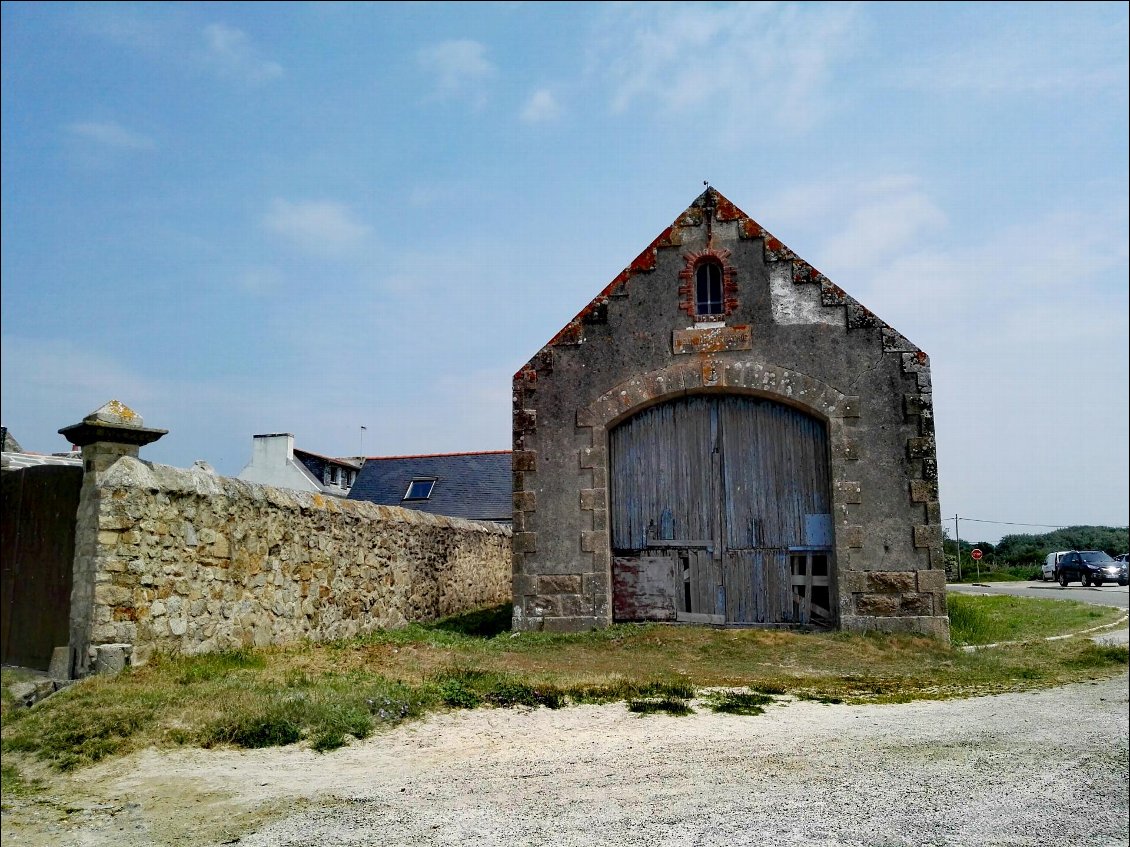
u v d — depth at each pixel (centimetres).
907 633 1224
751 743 688
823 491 1318
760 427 1352
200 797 556
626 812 524
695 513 1353
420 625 1488
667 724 753
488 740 696
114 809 536
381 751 663
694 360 1339
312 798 553
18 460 1287
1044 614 1819
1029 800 548
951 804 539
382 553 1409
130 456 845
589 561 1323
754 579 1324
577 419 1356
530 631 1309
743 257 1352
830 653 1145
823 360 1306
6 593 878
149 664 824
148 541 843
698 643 1185
